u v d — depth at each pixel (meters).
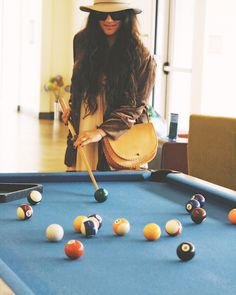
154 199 2.45
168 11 7.55
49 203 2.34
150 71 3.24
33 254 1.65
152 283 1.42
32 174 2.70
